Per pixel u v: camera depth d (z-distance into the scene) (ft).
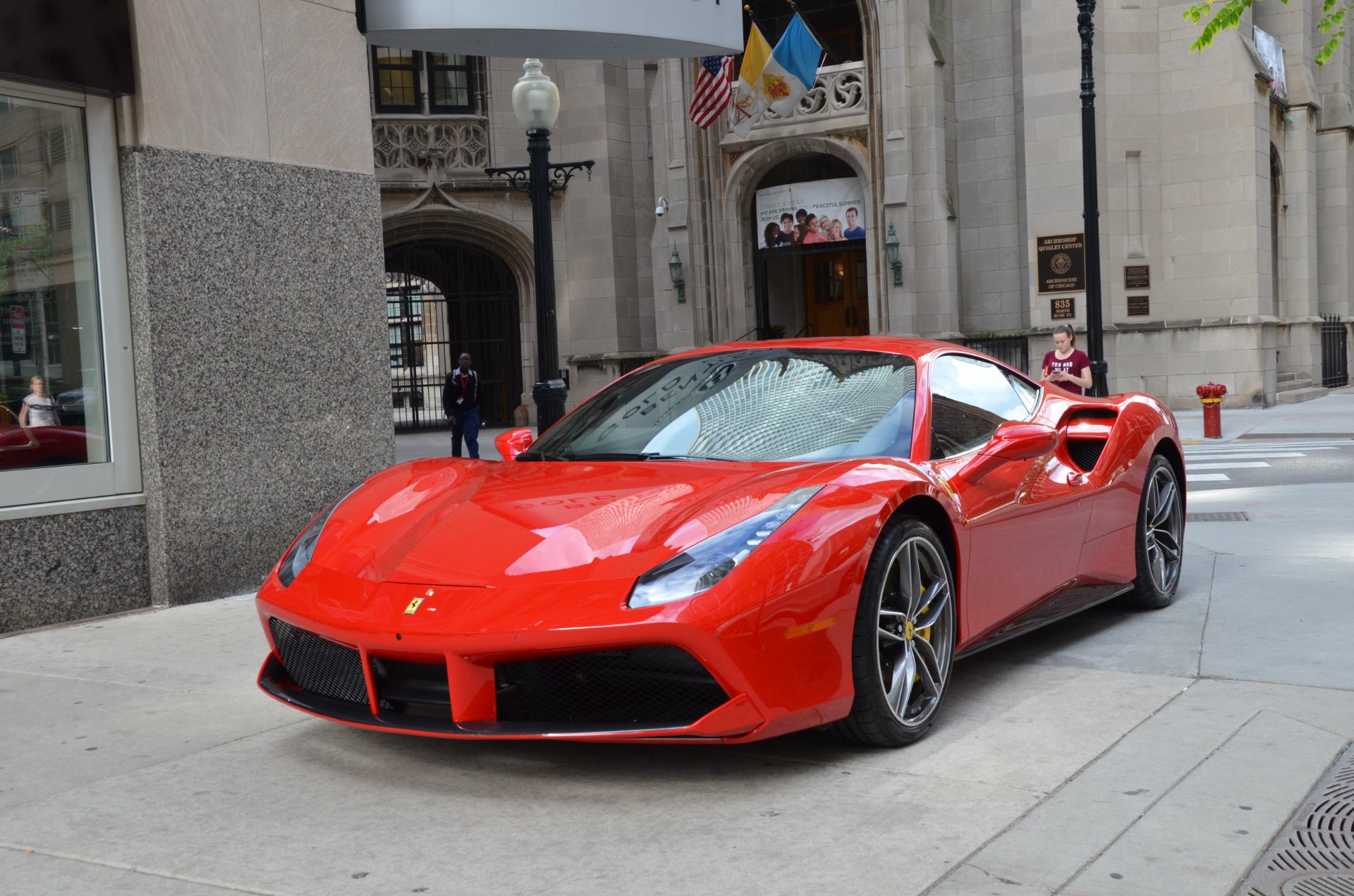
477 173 80.18
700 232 79.82
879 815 9.43
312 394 22.06
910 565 11.37
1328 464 38.81
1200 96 70.95
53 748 11.94
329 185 22.50
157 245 19.43
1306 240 83.20
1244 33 72.28
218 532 20.36
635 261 83.61
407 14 23.85
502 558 10.44
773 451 12.57
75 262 18.97
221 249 20.48
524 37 25.96
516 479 12.28
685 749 11.27
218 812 9.97
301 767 11.10
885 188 74.43
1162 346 71.82
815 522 10.43
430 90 79.56
